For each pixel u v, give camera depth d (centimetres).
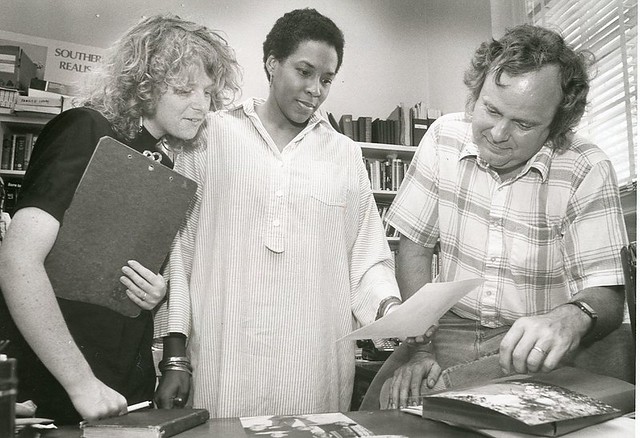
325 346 126
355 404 159
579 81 111
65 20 362
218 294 123
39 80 320
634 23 257
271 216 124
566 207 117
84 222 94
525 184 121
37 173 90
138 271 101
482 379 107
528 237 120
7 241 85
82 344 97
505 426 72
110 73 108
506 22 352
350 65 426
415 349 120
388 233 359
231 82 120
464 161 128
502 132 108
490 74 111
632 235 116
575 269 114
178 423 77
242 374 119
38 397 93
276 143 134
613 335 108
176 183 104
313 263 126
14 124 314
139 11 377
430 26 434
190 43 107
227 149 129
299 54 124
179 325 116
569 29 303
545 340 87
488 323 122
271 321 121
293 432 78
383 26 438
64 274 94
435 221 136
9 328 92
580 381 90
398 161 373
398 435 76
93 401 82
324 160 134
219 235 125
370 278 132
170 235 106
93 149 96
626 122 255
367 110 425
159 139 114
